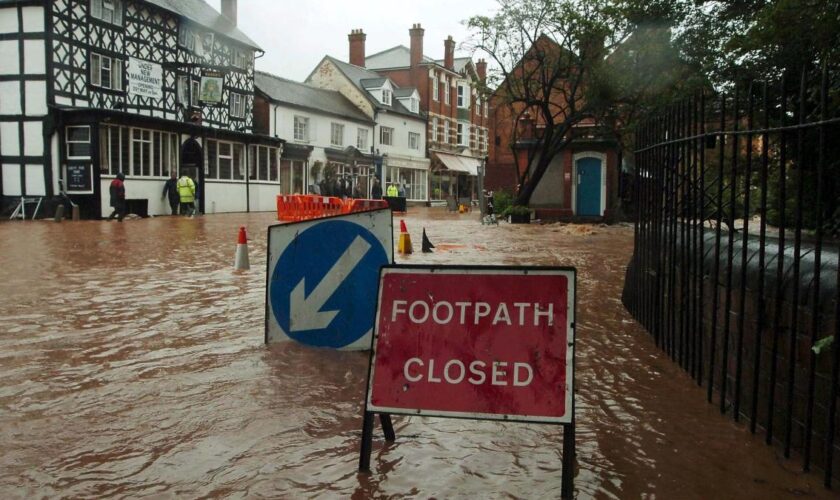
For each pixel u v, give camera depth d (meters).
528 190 27.28
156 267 10.45
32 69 24.44
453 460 3.34
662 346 5.52
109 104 26.64
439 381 3.08
